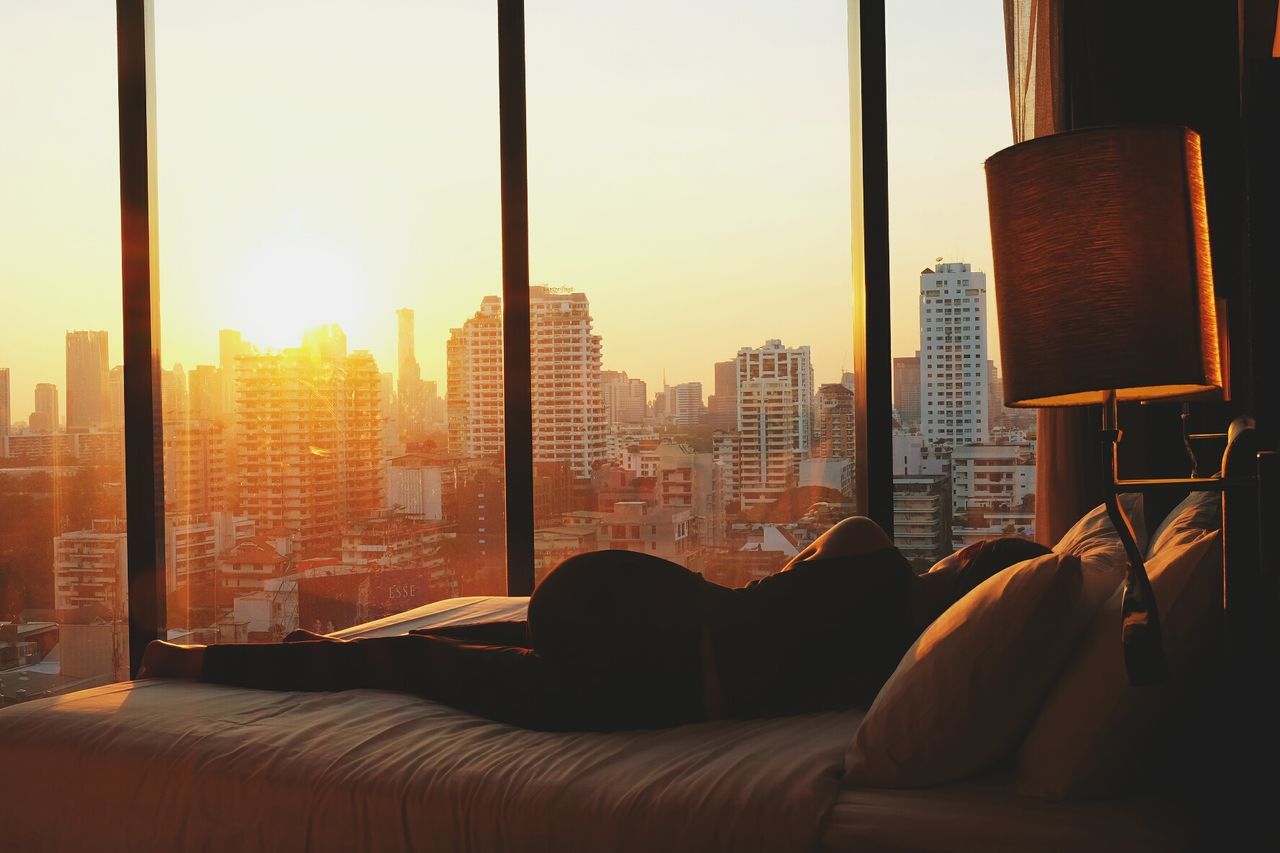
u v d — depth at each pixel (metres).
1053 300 1.17
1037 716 1.38
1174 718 1.27
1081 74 2.86
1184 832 1.21
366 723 1.70
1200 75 2.75
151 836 1.54
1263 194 1.06
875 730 1.39
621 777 1.41
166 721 1.71
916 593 1.79
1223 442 2.53
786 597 1.74
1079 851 1.17
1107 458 1.17
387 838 1.41
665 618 1.73
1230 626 1.15
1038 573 1.37
